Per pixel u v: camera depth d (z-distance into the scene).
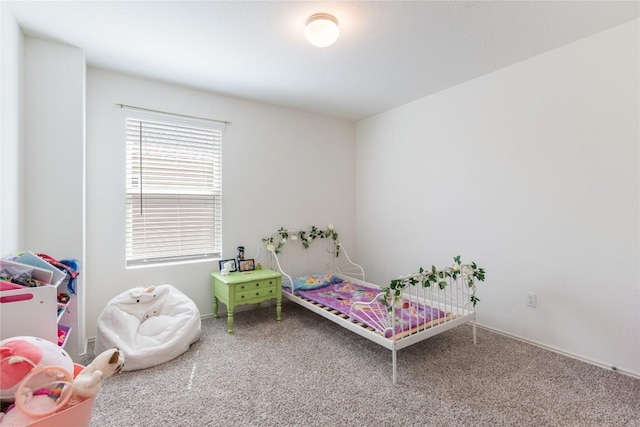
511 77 2.72
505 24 2.10
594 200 2.29
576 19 2.06
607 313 2.24
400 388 2.00
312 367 2.26
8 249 1.88
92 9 1.92
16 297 1.46
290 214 3.88
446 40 2.30
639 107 2.08
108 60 2.59
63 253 2.31
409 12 1.96
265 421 1.70
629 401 1.85
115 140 2.81
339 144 4.30
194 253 3.26
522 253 2.69
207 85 3.12
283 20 2.04
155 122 3.02
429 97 3.42
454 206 3.20
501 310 2.84
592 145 2.29
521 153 2.68
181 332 2.45
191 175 3.23
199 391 1.96
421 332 2.25
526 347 2.57
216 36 2.23
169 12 1.95
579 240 2.36
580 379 2.09
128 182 2.91
